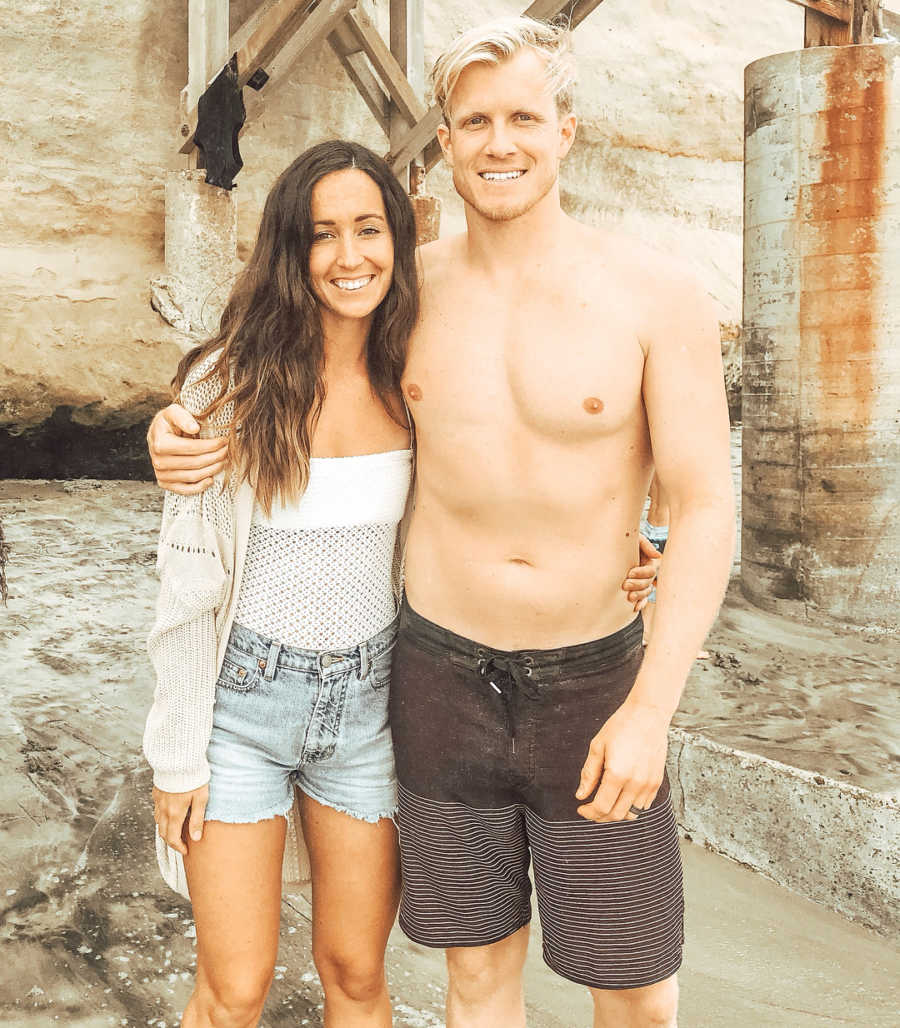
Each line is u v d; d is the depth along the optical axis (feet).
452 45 5.28
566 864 5.75
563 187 44.78
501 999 6.43
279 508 5.68
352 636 5.84
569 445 5.42
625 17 45.85
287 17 26.18
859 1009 7.88
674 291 5.28
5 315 29.19
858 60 15.35
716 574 5.10
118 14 30.66
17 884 9.27
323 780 6.02
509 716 5.69
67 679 14.26
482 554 5.69
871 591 16.19
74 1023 7.45
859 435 15.94
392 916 6.30
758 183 16.67
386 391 5.86
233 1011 5.70
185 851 5.64
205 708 5.61
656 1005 5.93
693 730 10.87
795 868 9.46
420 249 6.17
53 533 23.38
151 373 30.22
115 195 31.42
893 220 15.49
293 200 5.44
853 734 10.80
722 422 5.31
